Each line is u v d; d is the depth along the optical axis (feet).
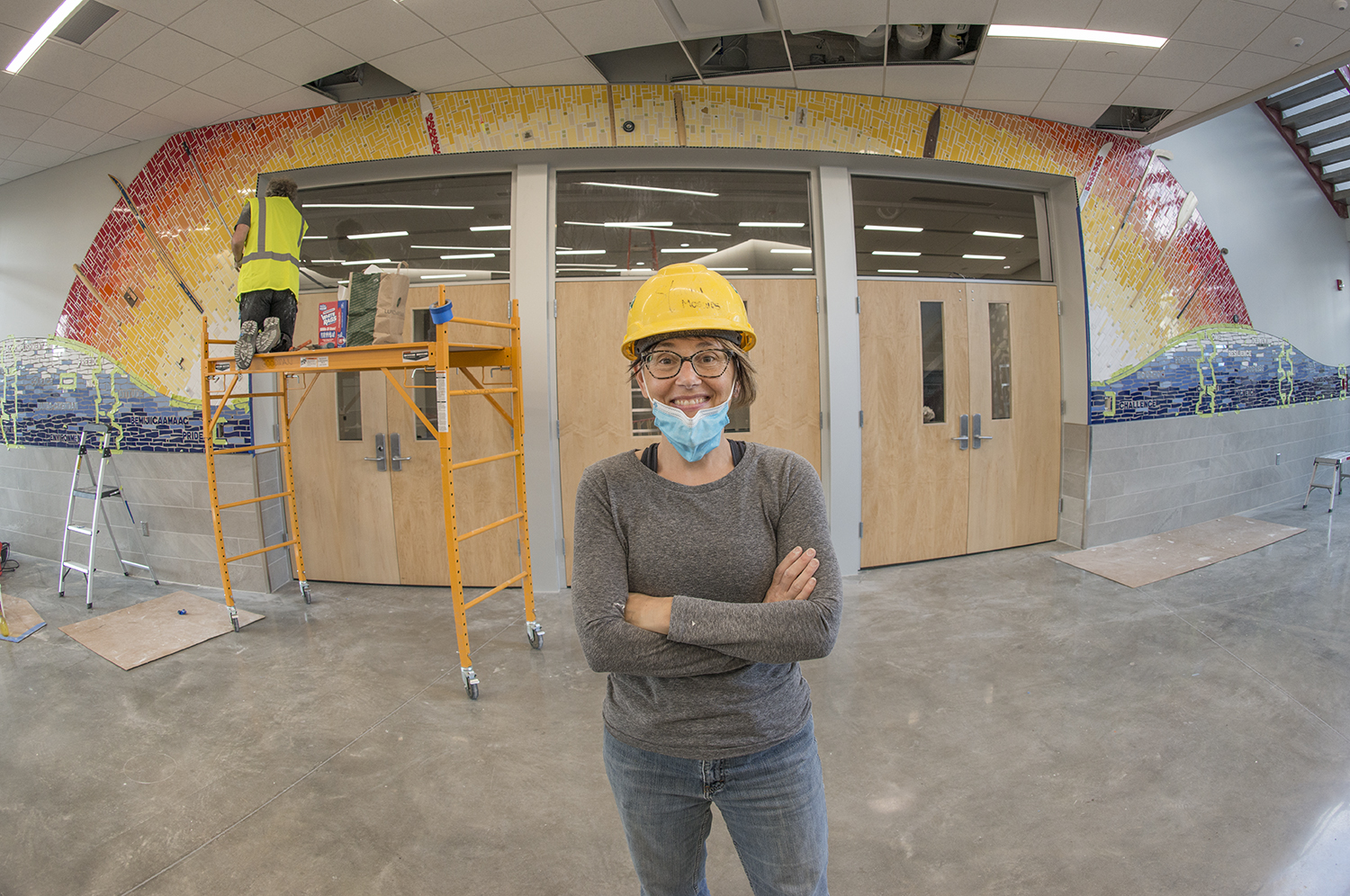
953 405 14.12
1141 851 5.60
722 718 2.95
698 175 12.94
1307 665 8.82
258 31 9.95
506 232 12.86
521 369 11.48
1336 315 19.47
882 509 13.85
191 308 13.55
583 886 5.42
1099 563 13.50
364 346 8.95
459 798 6.62
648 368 3.11
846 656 9.67
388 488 13.32
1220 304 16.26
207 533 13.55
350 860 5.77
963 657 9.51
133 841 6.04
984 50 11.00
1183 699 8.09
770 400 13.15
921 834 5.90
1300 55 11.17
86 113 12.35
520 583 13.11
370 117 12.37
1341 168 18.16
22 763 7.35
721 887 5.39
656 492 3.09
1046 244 14.75
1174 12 9.96
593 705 8.54
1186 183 15.60
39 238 14.96
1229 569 12.81
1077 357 14.51
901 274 13.71
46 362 15.07
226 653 10.31
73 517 15.29
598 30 10.12
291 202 10.46
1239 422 16.89
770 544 3.11
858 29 10.42
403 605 12.42
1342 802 6.12
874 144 12.61
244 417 13.07
